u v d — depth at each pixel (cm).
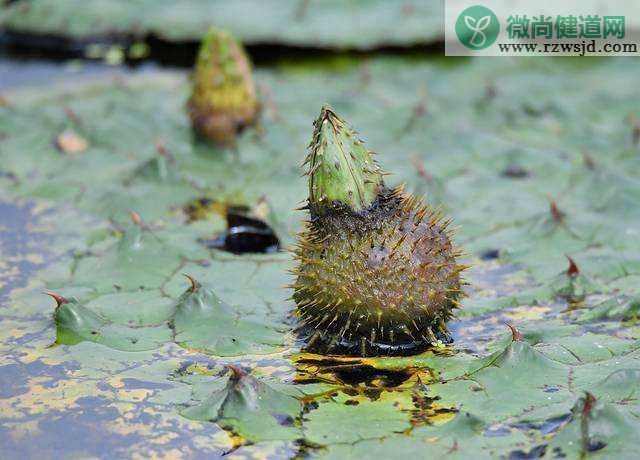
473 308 616
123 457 461
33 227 739
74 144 892
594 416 457
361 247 523
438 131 924
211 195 799
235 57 873
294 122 935
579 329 583
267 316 603
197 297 600
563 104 977
